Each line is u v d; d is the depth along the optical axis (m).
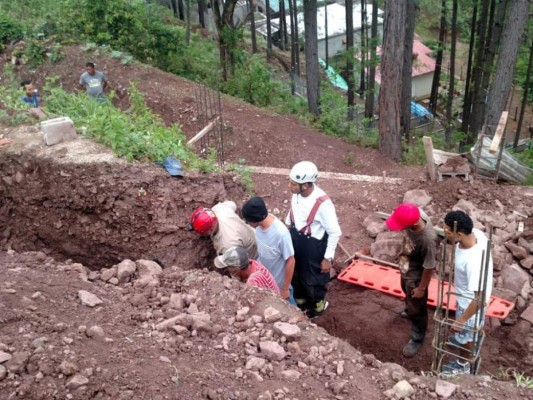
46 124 6.11
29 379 3.37
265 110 13.88
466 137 17.84
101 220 5.73
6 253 5.21
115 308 4.26
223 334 4.06
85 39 14.82
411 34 16.67
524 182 8.88
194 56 17.61
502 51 13.12
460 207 7.74
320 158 11.67
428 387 3.79
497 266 6.71
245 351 3.92
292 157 11.55
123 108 12.74
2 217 6.20
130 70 13.67
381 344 6.17
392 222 5.11
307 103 17.78
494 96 13.48
